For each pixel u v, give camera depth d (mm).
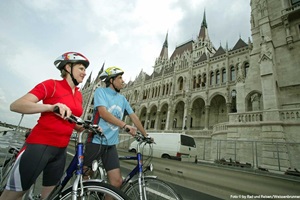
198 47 51094
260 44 16969
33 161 1766
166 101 37906
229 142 13914
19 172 1737
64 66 2342
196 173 6133
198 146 22281
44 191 2180
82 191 1788
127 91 54188
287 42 15945
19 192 1756
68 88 2244
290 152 10758
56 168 2123
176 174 6715
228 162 12367
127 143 19484
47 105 1613
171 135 12281
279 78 15750
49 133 1899
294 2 16641
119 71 3338
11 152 4148
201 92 31531
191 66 35625
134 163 6855
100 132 2160
